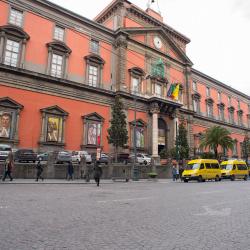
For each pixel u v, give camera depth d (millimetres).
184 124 44625
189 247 4773
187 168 28656
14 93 29188
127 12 42625
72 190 14203
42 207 8461
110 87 38688
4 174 18734
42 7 33375
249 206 9562
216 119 58594
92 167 25391
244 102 72188
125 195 12266
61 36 34781
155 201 10398
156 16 49875
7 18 30266
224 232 5871
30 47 31484
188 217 7434
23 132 29156
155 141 39781
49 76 31609
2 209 7977
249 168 40344
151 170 30516
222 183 23750
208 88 59094
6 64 29234
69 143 32688
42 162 26203
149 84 43156
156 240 5172
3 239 5078
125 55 40469
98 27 38656
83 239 5145
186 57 51125
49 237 5234
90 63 36938
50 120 31547
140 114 40688
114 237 5328
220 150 57188
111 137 31625
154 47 45781
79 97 34688
